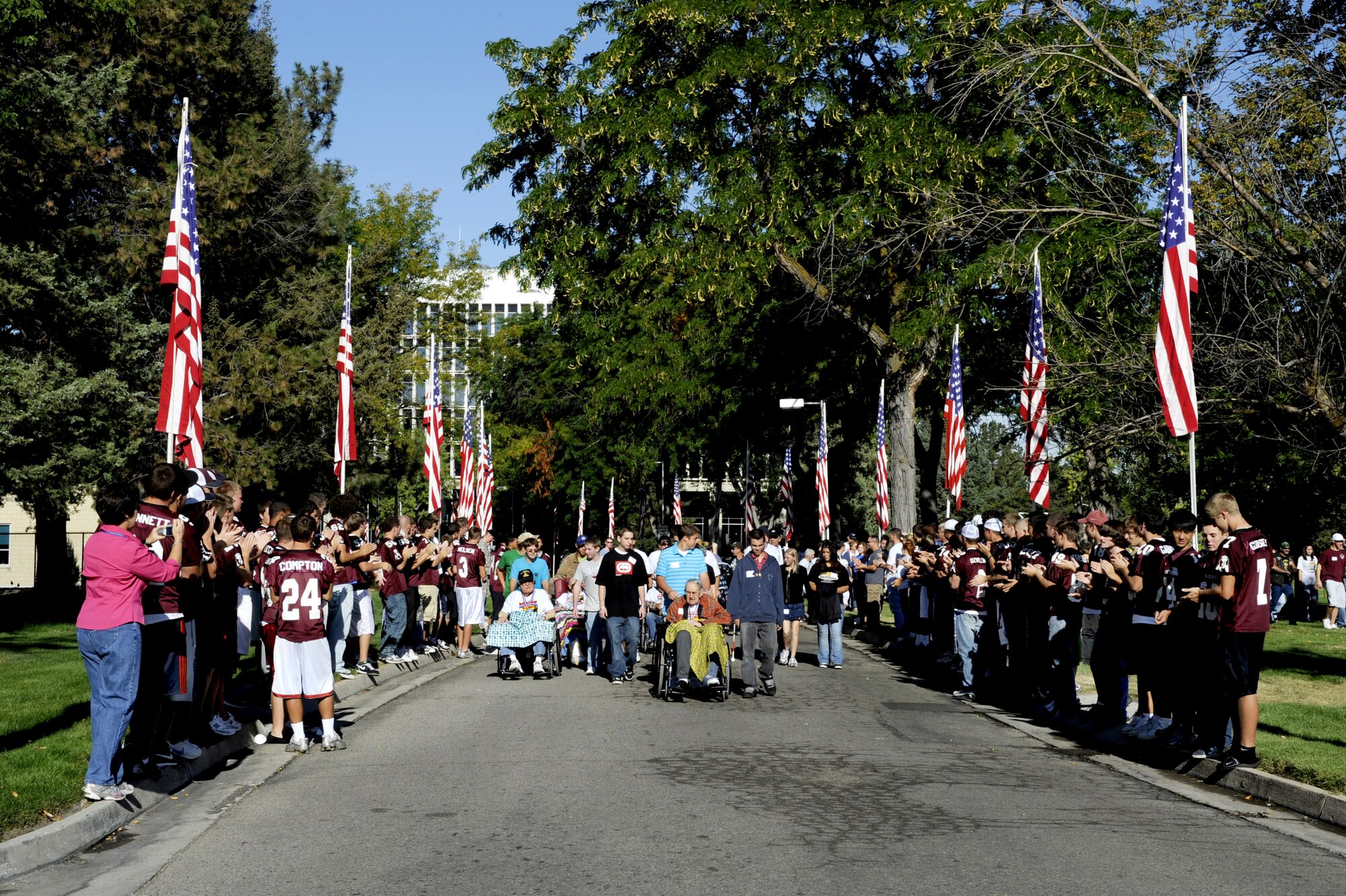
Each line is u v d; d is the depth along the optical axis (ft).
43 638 69.56
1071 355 83.30
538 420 204.64
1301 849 24.40
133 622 26.71
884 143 87.56
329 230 126.72
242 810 27.61
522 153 102.01
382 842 24.13
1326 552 94.02
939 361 101.19
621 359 115.65
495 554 82.89
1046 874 21.84
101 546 26.55
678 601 49.90
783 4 88.53
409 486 184.44
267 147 116.37
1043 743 39.42
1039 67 75.51
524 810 27.14
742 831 25.07
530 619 57.57
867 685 56.54
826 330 110.11
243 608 43.42
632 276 94.12
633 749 36.04
